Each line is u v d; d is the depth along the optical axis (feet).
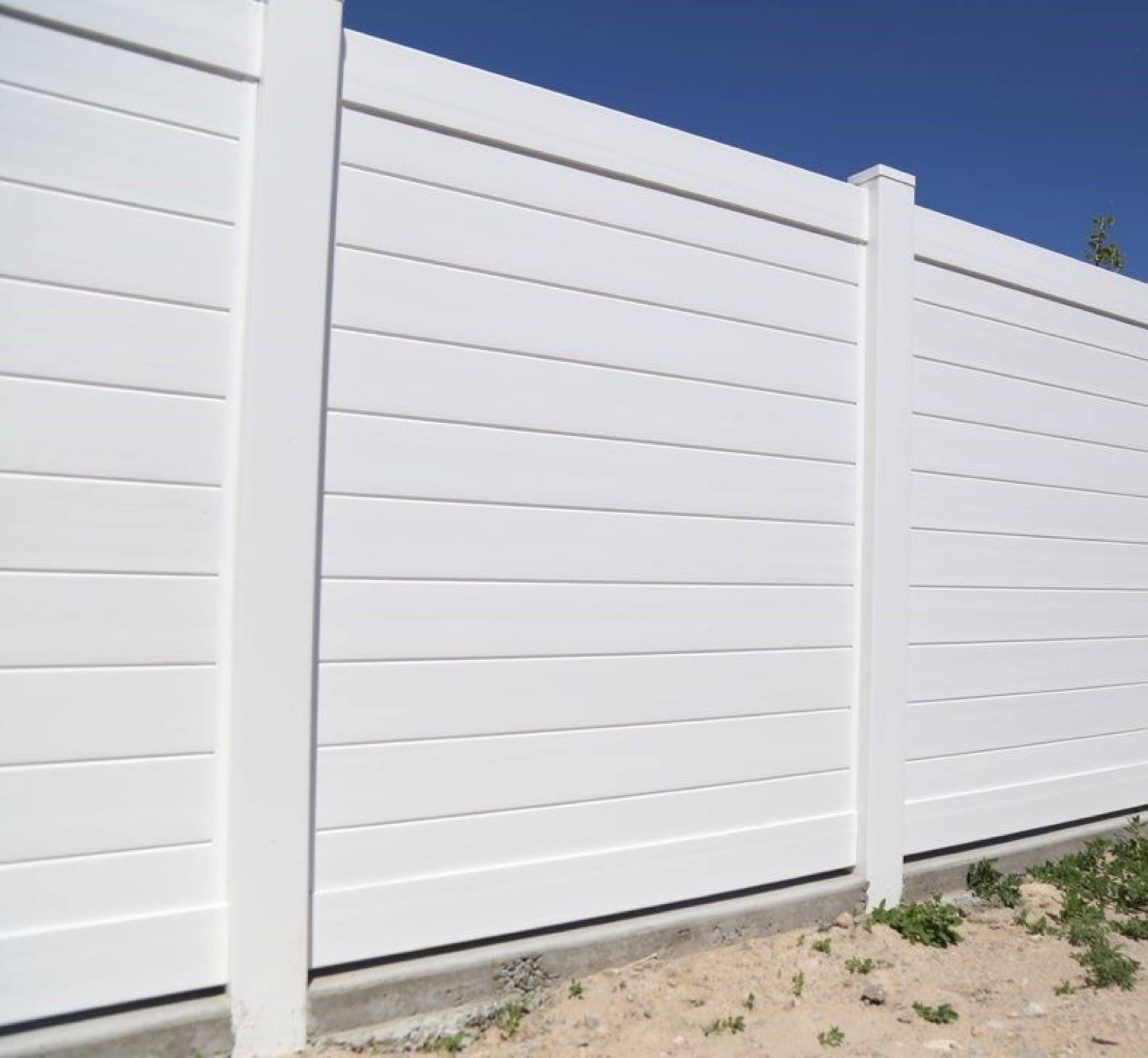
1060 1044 11.32
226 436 10.12
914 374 15.52
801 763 14.19
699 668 13.23
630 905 12.54
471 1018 11.08
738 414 13.64
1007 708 16.78
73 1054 9.13
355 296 10.84
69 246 9.43
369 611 10.85
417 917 11.01
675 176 13.05
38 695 9.19
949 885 15.87
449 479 11.37
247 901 9.90
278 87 10.28
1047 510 17.46
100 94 9.60
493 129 11.68
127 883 9.56
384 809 10.90
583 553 12.28
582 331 12.35
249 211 10.28
